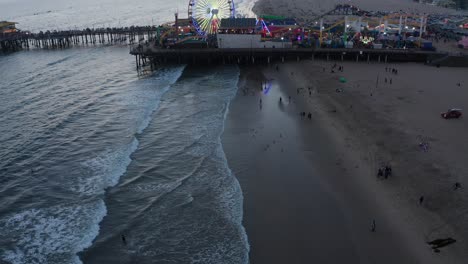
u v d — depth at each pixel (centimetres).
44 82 8994
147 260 3309
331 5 19525
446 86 7162
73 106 7219
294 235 3497
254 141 5328
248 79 8462
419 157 4472
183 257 3322
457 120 5509
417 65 9031
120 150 5294
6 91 8288
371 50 9469
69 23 19538
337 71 8525
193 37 10850
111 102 7356
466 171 4128
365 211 3719
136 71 9906
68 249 3478
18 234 3703
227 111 6494
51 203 4178
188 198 4116
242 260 3244
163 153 5159
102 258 3353
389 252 3198
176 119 6297
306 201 3956
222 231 3600
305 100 6788
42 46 14212
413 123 5431
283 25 11238
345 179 4272
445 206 3606
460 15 16225
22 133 6044
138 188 4372
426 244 3219
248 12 19825
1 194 4388
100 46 13938
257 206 3925
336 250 3288
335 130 5475
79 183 4541
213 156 4975
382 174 4222
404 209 3666
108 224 3781
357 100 6494
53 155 5262
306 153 4900
